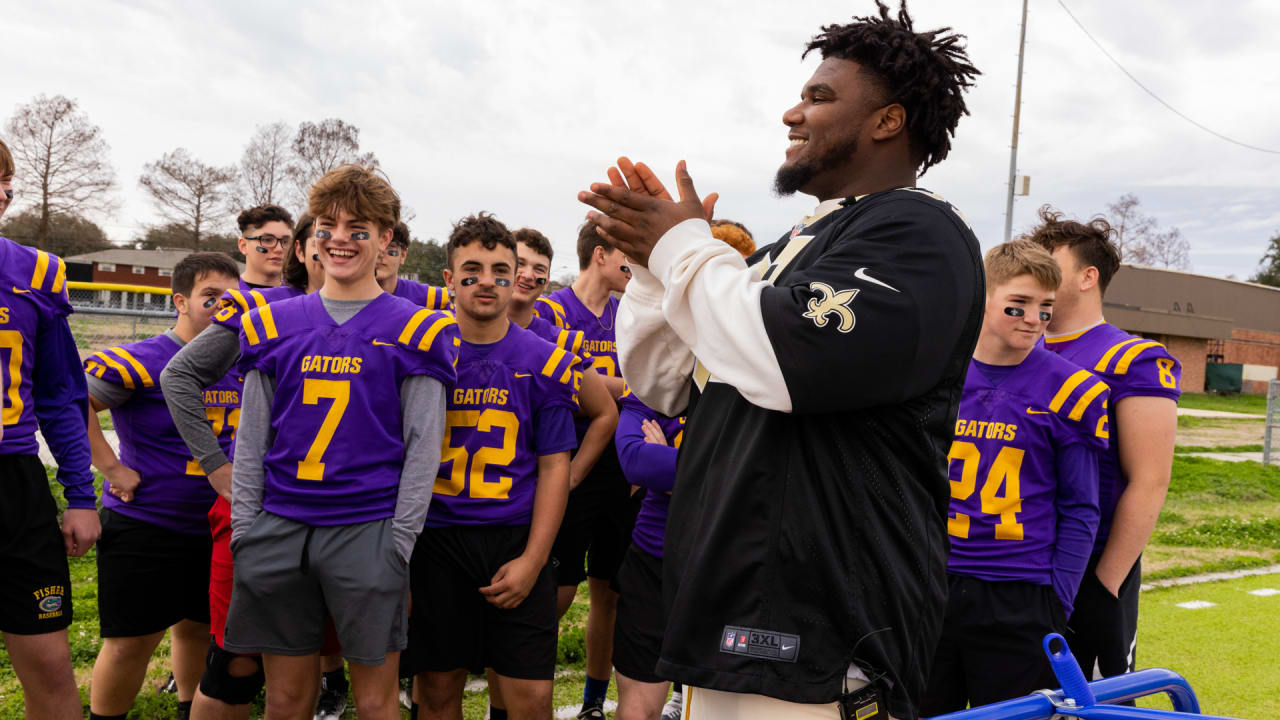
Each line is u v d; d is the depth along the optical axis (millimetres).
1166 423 2760
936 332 1382
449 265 3076
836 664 1425
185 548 3246
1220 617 5395
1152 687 1901
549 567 2984
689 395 1861
